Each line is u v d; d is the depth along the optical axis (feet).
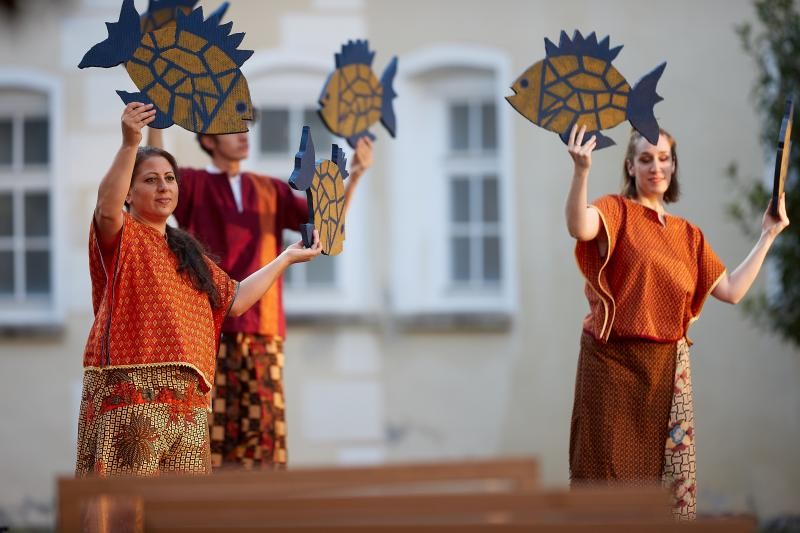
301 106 90.53
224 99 45.21
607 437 48.24
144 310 43.27
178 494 30.81
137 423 42.50
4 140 92.12
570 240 87.86
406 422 88.38
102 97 90.02
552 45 48.39
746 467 85.56
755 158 85.71
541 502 30.53
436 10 89.10
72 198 90.12
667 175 49.11
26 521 88.69
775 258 79.51
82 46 89.76
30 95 91.45
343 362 88.79
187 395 43.52
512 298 88.07
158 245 44.19
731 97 86.12
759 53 83.46
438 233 90.17
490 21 88.63
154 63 44.06
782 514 85.15
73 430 89.61
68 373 89.76
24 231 92.12
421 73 89.71
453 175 90.27
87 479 30.73
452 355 88.48
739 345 85.66
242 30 89.86
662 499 30.42
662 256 48.39
